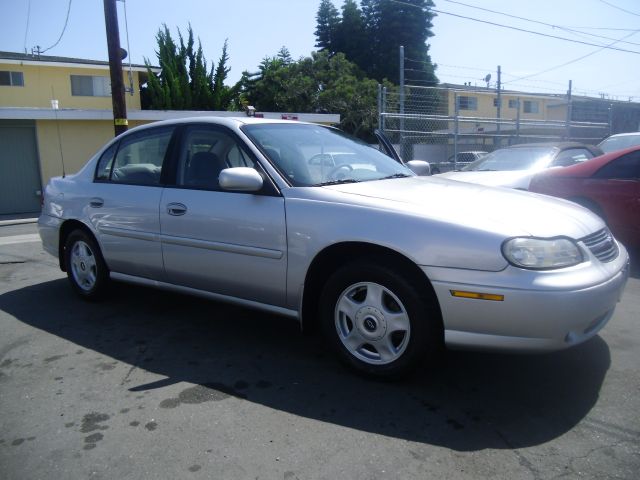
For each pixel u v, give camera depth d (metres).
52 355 3.80
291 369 3.49
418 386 3.20
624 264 3.29
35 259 7.18
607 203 6.34
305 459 2.50
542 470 2.38
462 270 2.85
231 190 3.65
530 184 7.16
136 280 4.50
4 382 3.38
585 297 2.78
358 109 36.56
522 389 3.14
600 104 24.27
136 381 3.36
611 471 2.36
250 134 3.84
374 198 3.27
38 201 16.23
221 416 2.90
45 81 23.64
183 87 27.59
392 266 3.10
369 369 3.24
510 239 2.81
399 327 3.11
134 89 25.84
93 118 16.41
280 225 3.43
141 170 4.42
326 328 3.40
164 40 27.98
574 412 2.87
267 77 38.41
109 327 4.35
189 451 2.58
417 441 2.63
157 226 4.12
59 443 2.67
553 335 2.77
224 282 3.79
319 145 4.14
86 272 4.99
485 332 2.86
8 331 4.30
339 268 3.29
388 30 48.53
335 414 2.90
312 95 37.66
